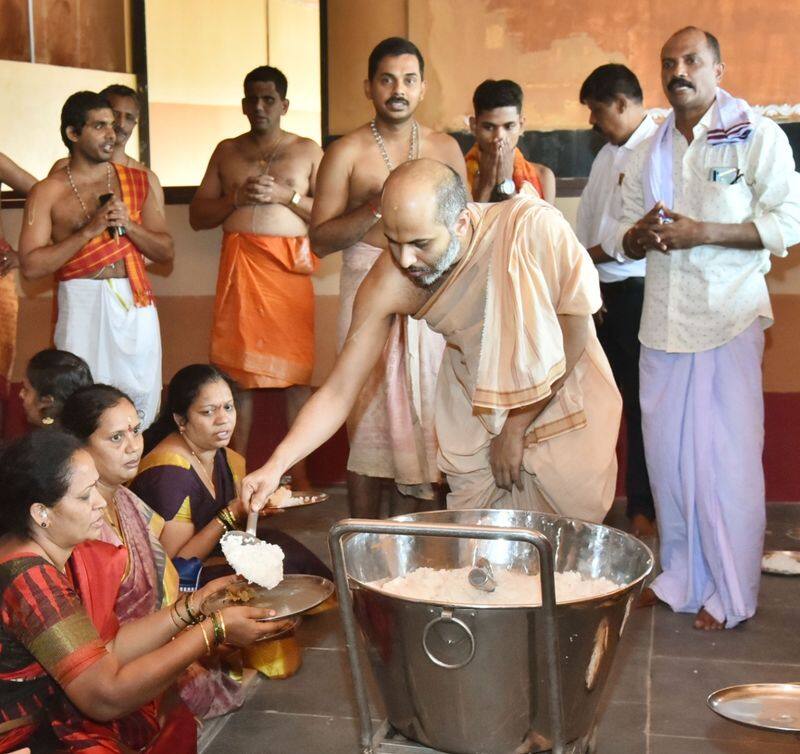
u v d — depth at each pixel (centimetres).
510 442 331
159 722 272
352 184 432
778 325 540
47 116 621
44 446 238
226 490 374
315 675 351
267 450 588
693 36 378
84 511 240
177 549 352
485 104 464
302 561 390
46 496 237
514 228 302
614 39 546
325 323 590
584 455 336
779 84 533
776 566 441
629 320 488
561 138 557
